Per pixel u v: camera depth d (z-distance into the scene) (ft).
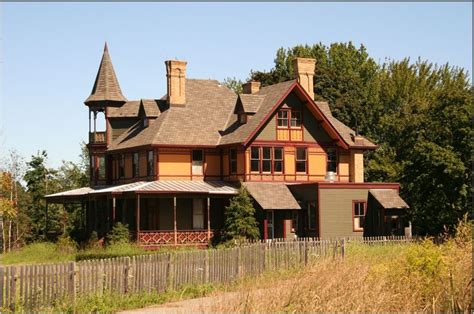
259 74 290.97
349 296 72.43
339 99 261.85
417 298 75.31
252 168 188.75
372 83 295.69
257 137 189.47
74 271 80.94
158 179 189.88
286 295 72.84
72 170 301.22
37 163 261.65
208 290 96.68
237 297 73.87
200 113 202.18
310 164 196.34
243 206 171.73
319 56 308.60
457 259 83.46
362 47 319.27
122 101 215.51
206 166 195.83
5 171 222.69
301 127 196.03
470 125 176.86
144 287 91.66
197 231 177.88
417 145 181.37
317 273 80.18
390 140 240.73
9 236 224.33
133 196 179.22
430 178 179.32
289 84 193.26
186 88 207.82
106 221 194.18
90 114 216.95
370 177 234.79
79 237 200.44
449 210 181.06
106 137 213.05
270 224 181.88
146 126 202.80
